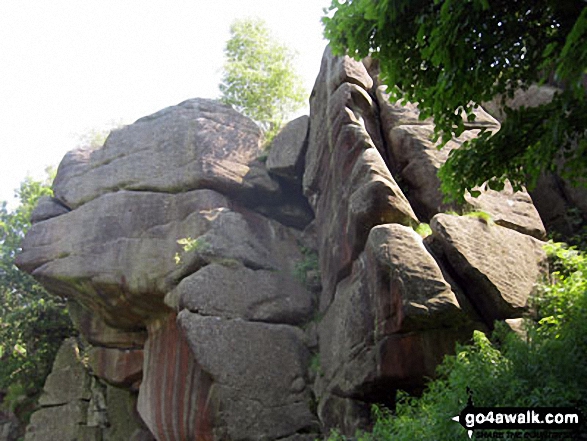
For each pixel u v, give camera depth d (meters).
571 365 6.05
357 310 10.21
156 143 16.08
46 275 15.72
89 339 17.44
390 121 12.35
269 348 12.83
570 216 11.63
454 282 9.23
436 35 5.79
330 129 12.66
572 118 6.30
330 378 11.41
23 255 16.34
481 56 6.34
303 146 14.90
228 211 14.55
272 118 18.27
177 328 14.20
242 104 18.36
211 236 13.90
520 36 6.43
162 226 14.86
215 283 13.21
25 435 19.34
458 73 6.12
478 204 10.68
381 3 6.09
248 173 15.41
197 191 14.94
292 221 15.73
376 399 9.97
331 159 12.54
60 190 17.05
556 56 6.46
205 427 12.18
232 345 12.60
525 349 6.36
